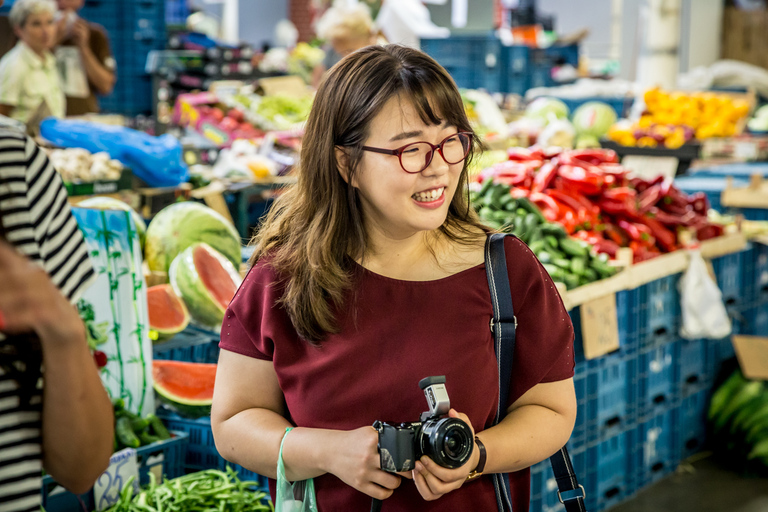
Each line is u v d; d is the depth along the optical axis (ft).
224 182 14.65
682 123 21.33
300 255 4.90
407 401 4.70
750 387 12.93
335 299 4.79
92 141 12.69
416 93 4.54
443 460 4.25
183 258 9.41
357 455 4.44
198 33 24.97
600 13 52.19
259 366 5.12
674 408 12.48
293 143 17.57
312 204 4.96
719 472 12.60
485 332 4.84
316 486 4.93
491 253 4.96
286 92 22.91
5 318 3.51
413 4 27.91
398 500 4.75
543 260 10.50
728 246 13.34
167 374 8.34
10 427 3.76
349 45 19.88
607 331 10.42
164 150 12.89
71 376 3.74
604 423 10.99
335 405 4.78
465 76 27.48
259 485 7.88
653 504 11.46
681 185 17.98
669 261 11.91
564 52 33.45
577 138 24.45
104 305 8.07
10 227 3.86
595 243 11.78
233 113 19.88
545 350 5.00
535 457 4.87
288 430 4.82
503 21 39.96
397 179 4.57
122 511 6.95
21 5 16.43
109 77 19.89
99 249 8.10
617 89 26.66
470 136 4.79
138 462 7.60
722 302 13.44
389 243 4.98
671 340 12.26
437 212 4.69
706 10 39.19
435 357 4.72
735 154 20.95
